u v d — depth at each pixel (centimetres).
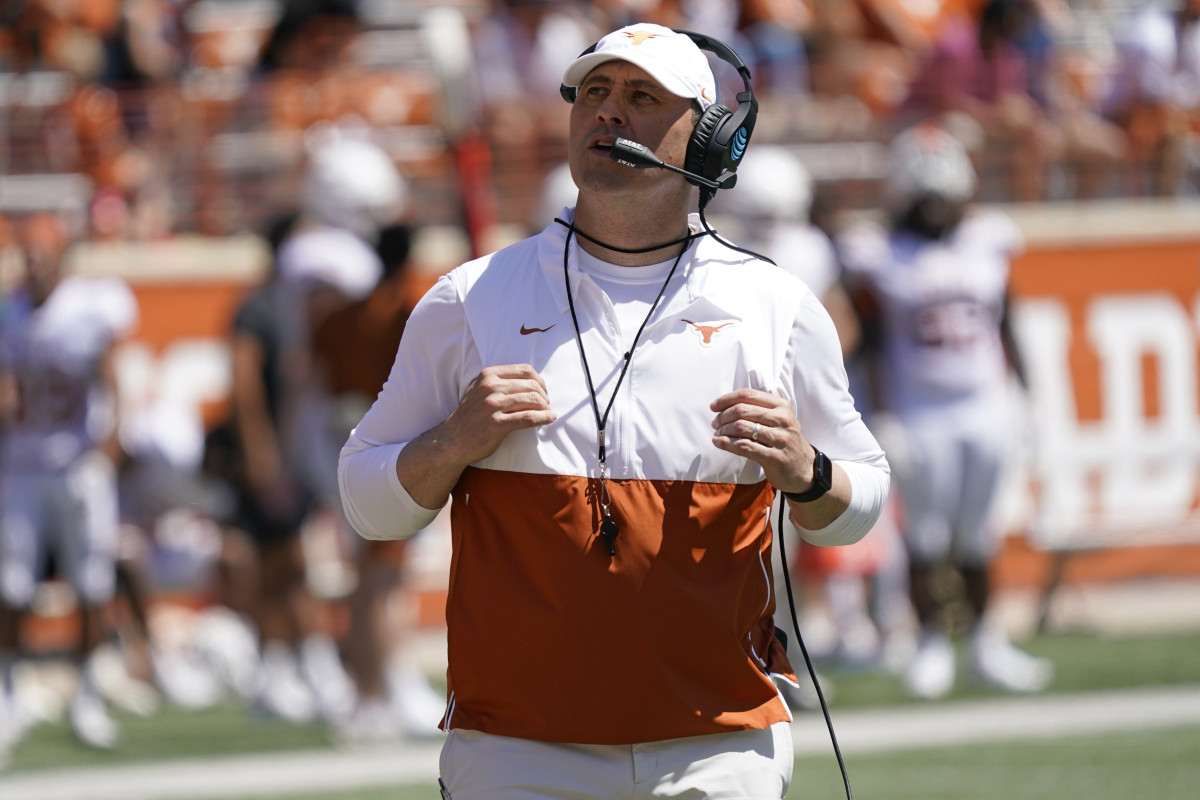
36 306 2641
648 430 969
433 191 3634
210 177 3644
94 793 2209
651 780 962
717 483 977
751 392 955
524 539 968
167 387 3434
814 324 1016
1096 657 3047
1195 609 3525
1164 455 3653
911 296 2778
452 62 2786
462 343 1005
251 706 2864
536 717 961
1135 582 3659
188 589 3195
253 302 2770
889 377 2828
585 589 954
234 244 3538
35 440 2631
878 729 2508
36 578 2631
